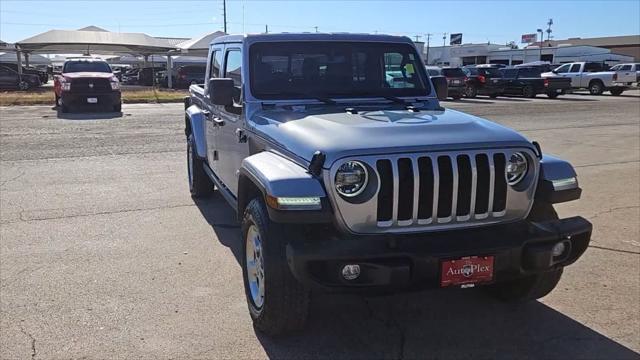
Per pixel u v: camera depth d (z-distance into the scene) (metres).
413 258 3.19
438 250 3.23
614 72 31.05
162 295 4.42
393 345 3.70
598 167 9.58
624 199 7.37
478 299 4.39
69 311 4.13
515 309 4.21
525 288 4.07
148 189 7.98
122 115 19.33
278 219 3.21
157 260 5.18
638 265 5.03
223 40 5.67
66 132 14.31
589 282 4.67
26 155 10.77
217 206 7.05
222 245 5.60
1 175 8.91
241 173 3.93
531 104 24.66
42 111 20.91
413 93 4.96
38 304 4.25
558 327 3.93
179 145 12.07
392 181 3.27
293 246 3.20
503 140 3.50
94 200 7.35
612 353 3.57
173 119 17.86
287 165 3.53
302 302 3.52
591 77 31.70
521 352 3.60
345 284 3.17
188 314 4.11
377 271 3.15
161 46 40.88
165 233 5.97
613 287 4.57
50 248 5.49
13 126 15.66
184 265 5.06
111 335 3.79
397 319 4.07
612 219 6.45
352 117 3.97
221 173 5.75
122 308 4.19
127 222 6.37
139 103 26.55
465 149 3.40
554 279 3.96
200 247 5.54
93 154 10.89
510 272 3.40
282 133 3.84
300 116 4.14
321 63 4.79
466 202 3.42
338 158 3.23
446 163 3.36
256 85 4.62
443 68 29.36
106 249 5.47
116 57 77.44
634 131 14.55
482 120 3.96
